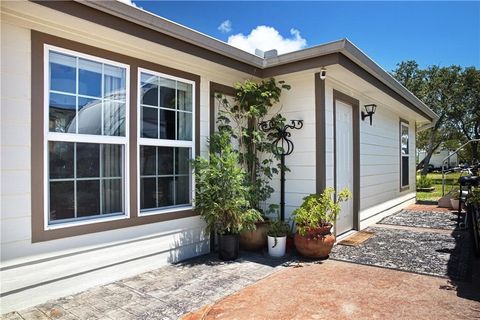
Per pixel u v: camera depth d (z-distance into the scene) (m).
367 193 6.44
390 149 8.08
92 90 3.40
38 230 2.92
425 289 3.09
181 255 4.17
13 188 2.80
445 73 23.23
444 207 9.26
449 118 23.39
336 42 4.04
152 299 2.94
